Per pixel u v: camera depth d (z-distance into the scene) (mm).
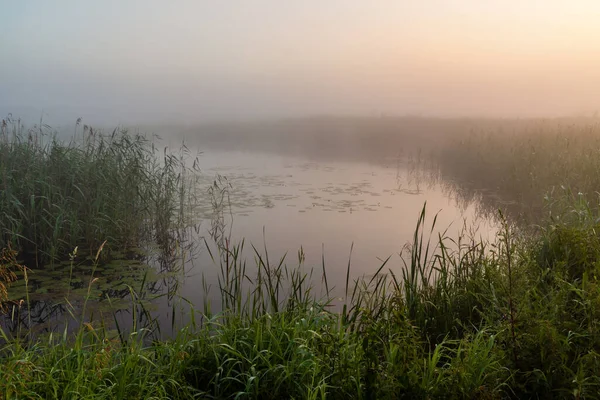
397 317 3742
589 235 5262
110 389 3199
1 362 3486
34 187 8844
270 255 8344
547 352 3465
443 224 10320
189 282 7238
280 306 5648
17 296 6543
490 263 5484
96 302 6449
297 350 3631
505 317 3881
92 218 8727
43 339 4973
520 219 10258
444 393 3172
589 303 3770
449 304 4805
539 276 4621
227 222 10812
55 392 3059
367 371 3189
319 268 7598
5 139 9992
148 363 3762
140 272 7684
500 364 3531
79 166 9836
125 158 10773
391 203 12656
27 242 8586
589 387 3152
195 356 3924
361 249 8625
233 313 4762
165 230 10195
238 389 3652
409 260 7941
